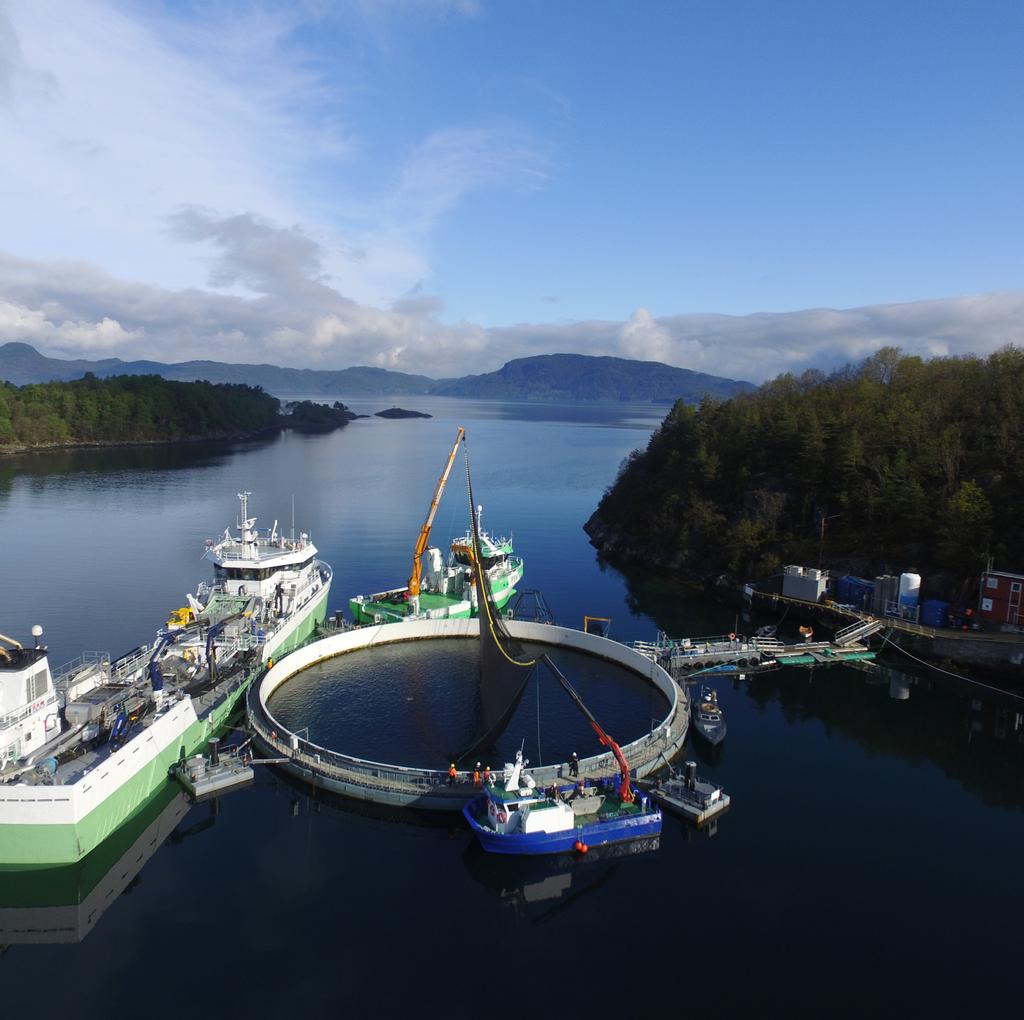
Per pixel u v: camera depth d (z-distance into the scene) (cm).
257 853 4612
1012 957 3831
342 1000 3425
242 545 8650
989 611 8744
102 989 3481
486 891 4269
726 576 11912
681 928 3991
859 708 7281
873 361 17438
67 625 9344
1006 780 5844
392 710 6694
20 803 4278
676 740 6009
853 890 4356
